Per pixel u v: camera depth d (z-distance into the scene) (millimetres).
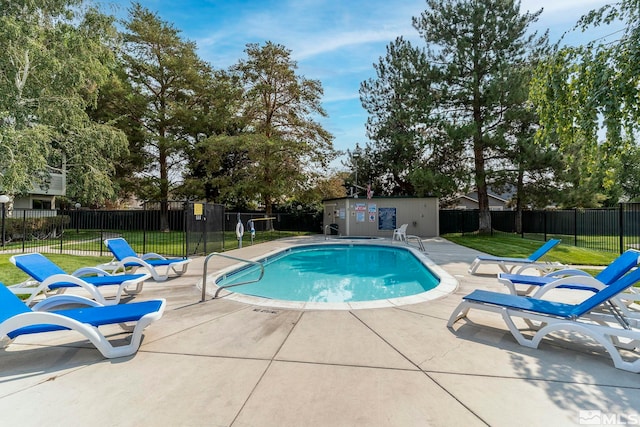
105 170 15336
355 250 13570
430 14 16984
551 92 4863
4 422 2102
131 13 20281
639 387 2555
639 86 4098
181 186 22469
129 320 3104
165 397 2395
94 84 14008
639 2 4234
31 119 12570
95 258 9234
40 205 20438
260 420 2141
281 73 18266
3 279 6375
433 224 17859
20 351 3145
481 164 16781
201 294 5371
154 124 21812
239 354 3115
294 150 18016
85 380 2625
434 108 17047
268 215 20422
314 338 3518
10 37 10719
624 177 14656
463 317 4199
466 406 2303
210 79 22312
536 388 2537
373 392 2475
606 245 13367
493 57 16016
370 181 25203
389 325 3922
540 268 6895
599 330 2939
